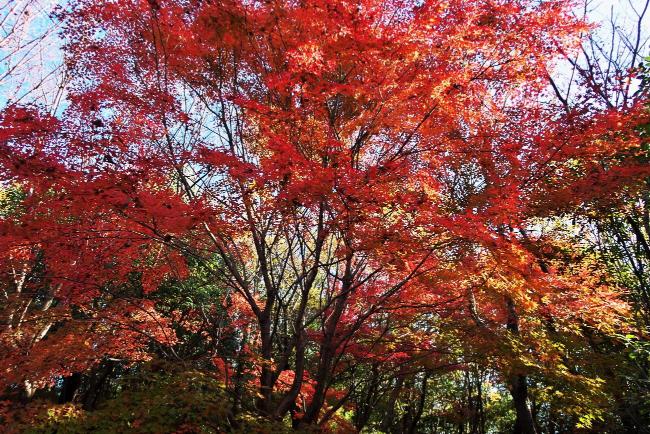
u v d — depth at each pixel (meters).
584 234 10.63
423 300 8.92
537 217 8.79
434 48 5.68
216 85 7.48
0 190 12.28
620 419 11.20
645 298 9.36
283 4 5.85
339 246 7.33
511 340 7.52
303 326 7.52
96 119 5.42
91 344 8.31
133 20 6.71
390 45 5.10
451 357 9.31
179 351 13.82
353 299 10.05
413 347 9.13
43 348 7.42
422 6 5.07
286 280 11.61
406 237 5.73
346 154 5.35
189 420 5.00
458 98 5.87
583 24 6.17
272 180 5.67
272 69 6.84
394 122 6.07
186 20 6.50
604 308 7.90
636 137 6.76
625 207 8.32
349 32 5.11
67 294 8.51
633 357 8.27
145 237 6.73
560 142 6.59
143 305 9.54
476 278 7.64
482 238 5.35
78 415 5.16
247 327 12.07
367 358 9.48
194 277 16.19
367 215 5.58
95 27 6.76
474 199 7.54
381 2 5.53
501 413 21.59
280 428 5.25
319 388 7.23
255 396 6.43
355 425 14.30
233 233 7.37
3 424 5.40
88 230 6.13
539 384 11.41
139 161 5.61
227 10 6.19
